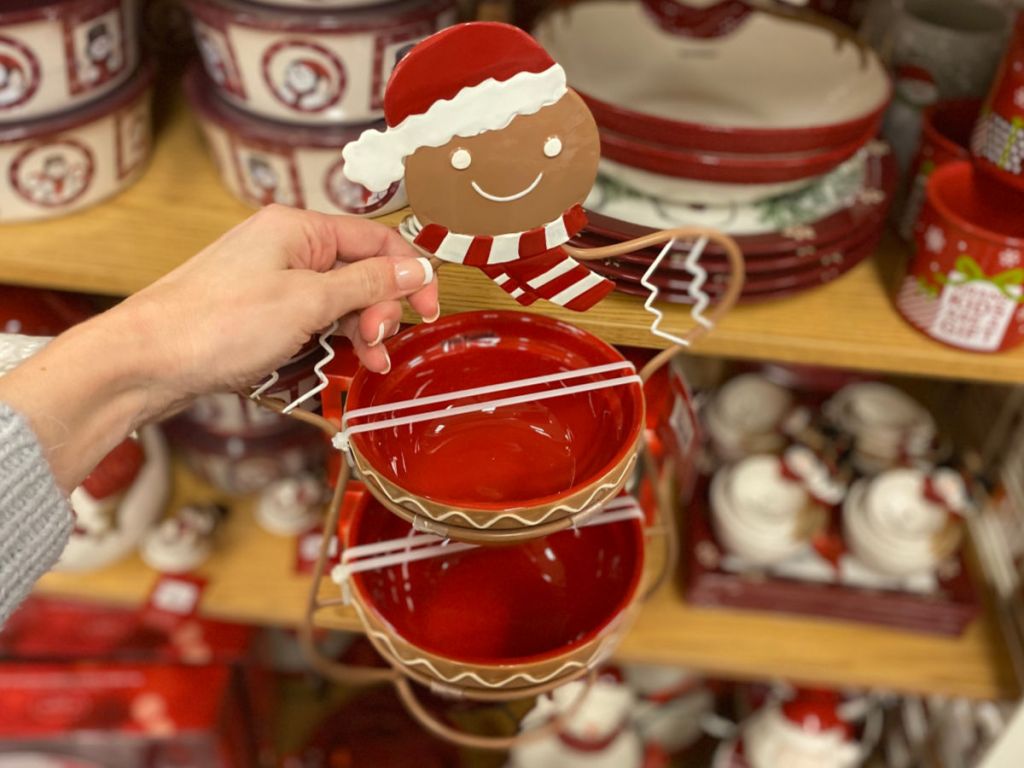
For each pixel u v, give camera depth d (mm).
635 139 714
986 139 740
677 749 1373
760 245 723
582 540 653
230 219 800
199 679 1146
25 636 1158
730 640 1064
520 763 1258
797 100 851
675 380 653
